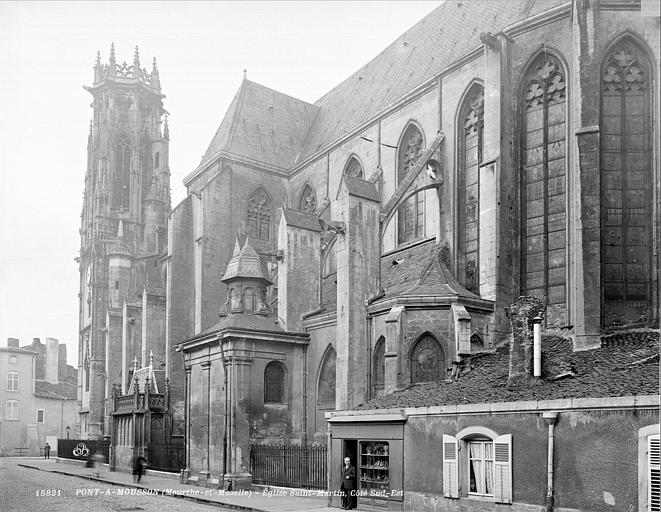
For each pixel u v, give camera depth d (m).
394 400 28.36
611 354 25.78
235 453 37.31
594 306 28.88
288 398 40.03
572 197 33.91
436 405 24.47
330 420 29.22
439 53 48.94
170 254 61.62
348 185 38.34
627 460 18.83
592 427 19.70
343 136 55.34
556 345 29.39
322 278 46.19
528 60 36.91
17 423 98.19
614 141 33.62
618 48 34.06
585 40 31.45
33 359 100.94
